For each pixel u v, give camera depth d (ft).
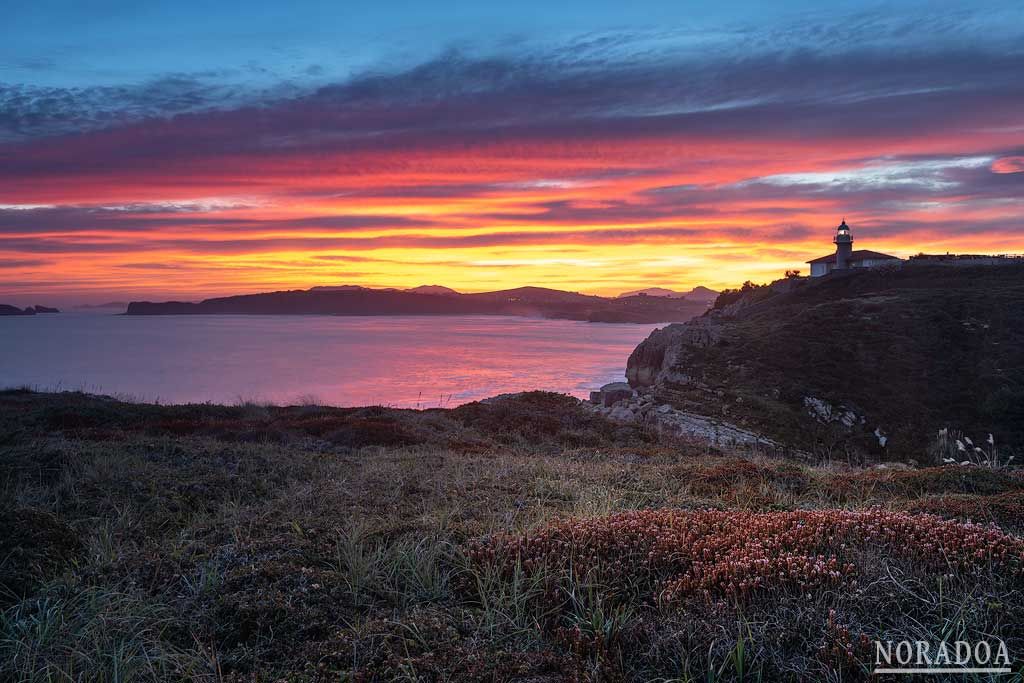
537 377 507.30
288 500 27.40
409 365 625.82
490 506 26.48
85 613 15.14
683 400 177.47
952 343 199.11
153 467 33.60
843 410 168.86
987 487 29.86
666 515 21.15
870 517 18.80
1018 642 12.51
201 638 14.23
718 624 13.29
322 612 15.30
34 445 37.19
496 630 14.32
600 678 12.20
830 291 310.86
